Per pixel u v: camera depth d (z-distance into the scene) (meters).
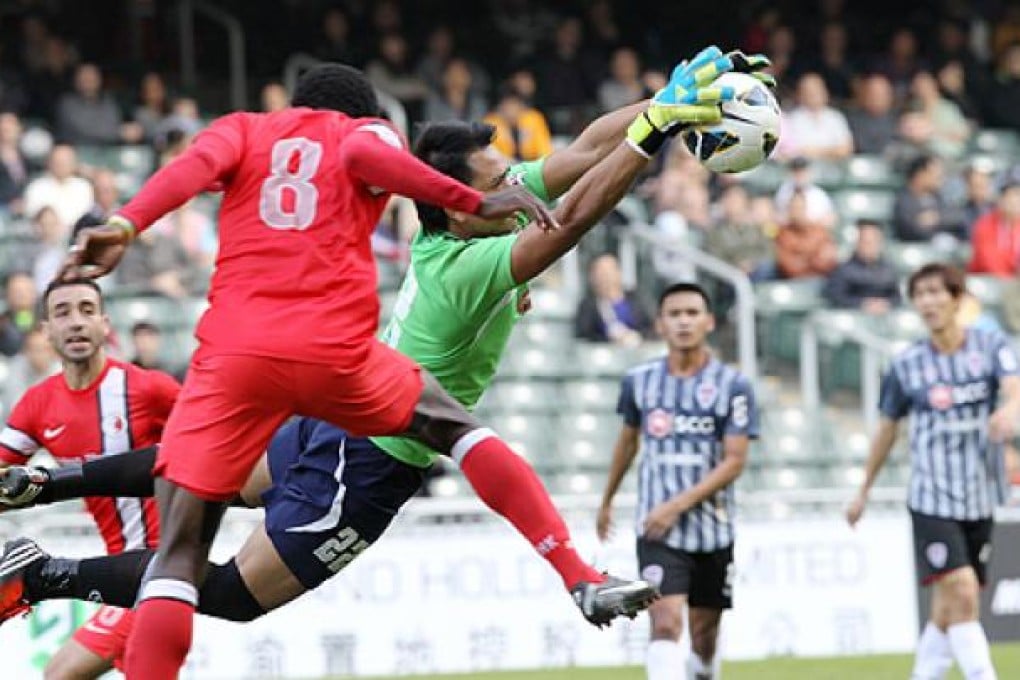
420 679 39.41
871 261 53.25
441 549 40.81
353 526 23.61
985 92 65.06
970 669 33.00
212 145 20.62
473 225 22.58
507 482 21.66
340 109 21.84
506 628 40.91
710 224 54.25
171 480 20.89
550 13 66.00
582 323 51.97
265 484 24.23
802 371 51.84
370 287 21.08
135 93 62.25
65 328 26.28
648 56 66.00
